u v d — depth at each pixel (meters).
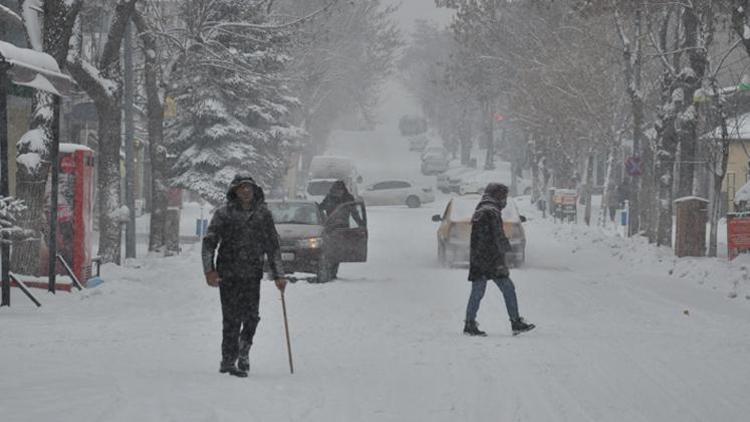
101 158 55.34
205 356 25.17
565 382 22.28
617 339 30.09
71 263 41.88
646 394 20.89
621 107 105.25
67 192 41.81
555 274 56.16
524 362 25.12
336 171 132.00
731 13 60.91
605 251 72.12
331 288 45.69
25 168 40.69
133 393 18.97
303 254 48.78
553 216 125.62
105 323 32.31
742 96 81.75
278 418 17.66
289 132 107.38
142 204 115.75
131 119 64.12
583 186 140.75
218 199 99.94
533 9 112.19
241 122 102.81
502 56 125.19
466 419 18.23
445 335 31.02
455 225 61.47
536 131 121.62
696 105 68.56
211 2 63.69
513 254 60.84
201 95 100.06
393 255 71.94
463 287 48.09
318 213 53.06
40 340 27.53
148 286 44.34
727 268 51.62
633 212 89.94
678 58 74.56
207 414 17.30
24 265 41.03
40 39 42.56
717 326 34.66
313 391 20.64
